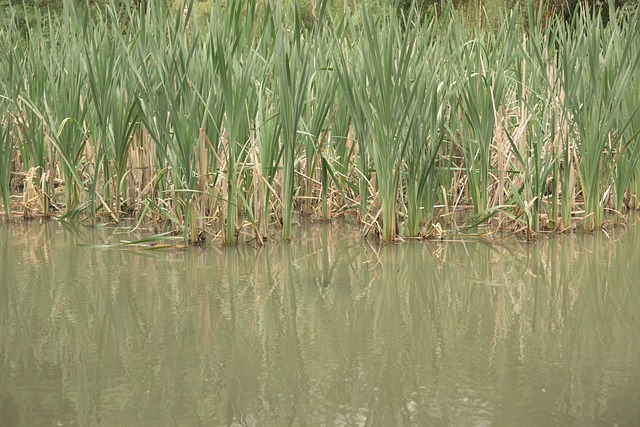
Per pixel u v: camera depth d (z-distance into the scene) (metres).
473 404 4.65
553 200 10.02
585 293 7.14
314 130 10.18
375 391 4.88
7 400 4.76
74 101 10.91
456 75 9.98
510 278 7.72
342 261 8.51
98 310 6.62
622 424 4.36
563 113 9.78
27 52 12.47
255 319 6.40
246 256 8.74
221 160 9.32
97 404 4.70
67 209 11.35
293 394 4.84
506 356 5.47
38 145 11.55
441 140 9.40
